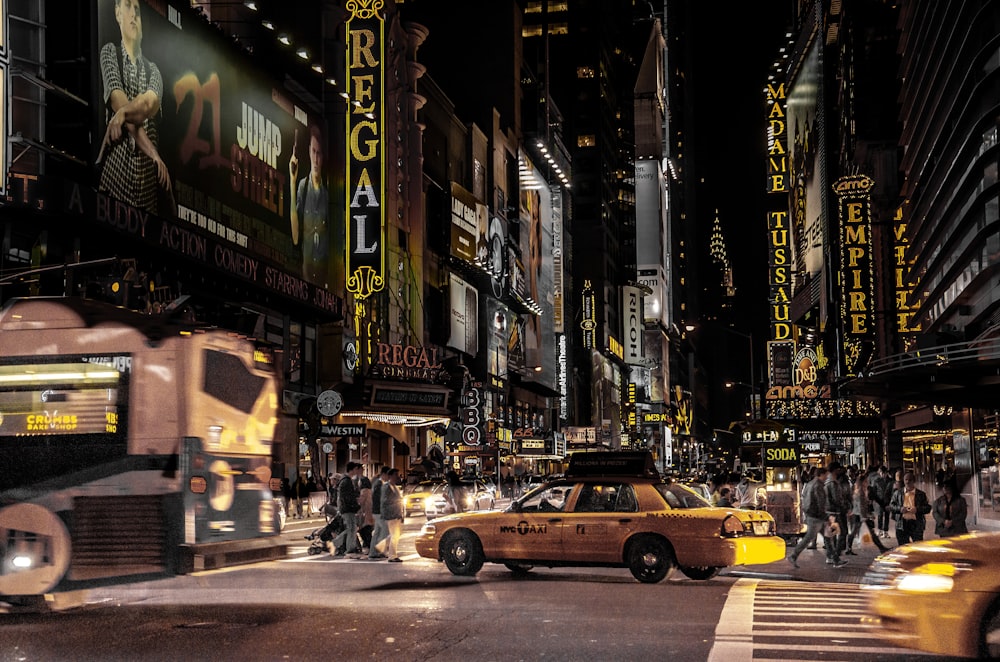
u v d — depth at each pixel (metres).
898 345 66.94
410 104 75.69
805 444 61.75
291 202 56.06
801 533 26.34
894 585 10.02
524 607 14.52
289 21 63.84
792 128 164.38
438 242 82.94
